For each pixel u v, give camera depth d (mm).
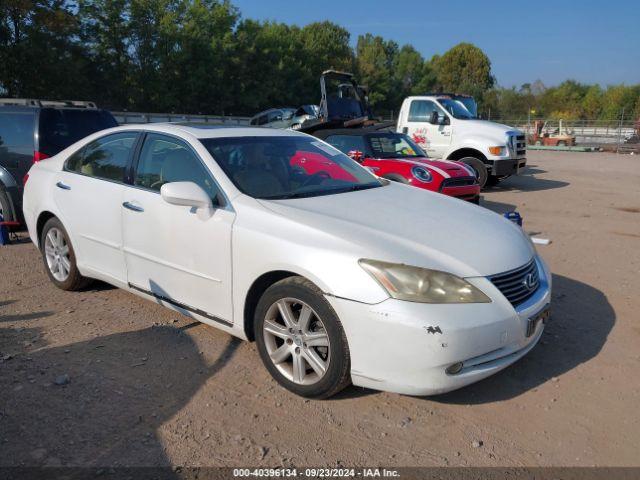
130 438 2947
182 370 3672
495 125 12281
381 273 2967
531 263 3523
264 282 3510
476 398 3395
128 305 4805
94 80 36281
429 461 2803
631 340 4230
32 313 4625
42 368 3676
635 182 14453
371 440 2967
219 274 3635
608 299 5156
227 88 42562
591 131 33969
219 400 3326
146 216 4078
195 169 3957
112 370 3660
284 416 3170
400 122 13250
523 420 3172
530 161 21234
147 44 37750
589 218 9305
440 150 12625
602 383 3588
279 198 3758
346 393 3428
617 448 2926
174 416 3154
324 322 3117
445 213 3816
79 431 3000
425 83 67625
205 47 39688
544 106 63812
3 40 29516
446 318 2893
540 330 3439
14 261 6191
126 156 4473
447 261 3104
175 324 4402
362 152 8930
